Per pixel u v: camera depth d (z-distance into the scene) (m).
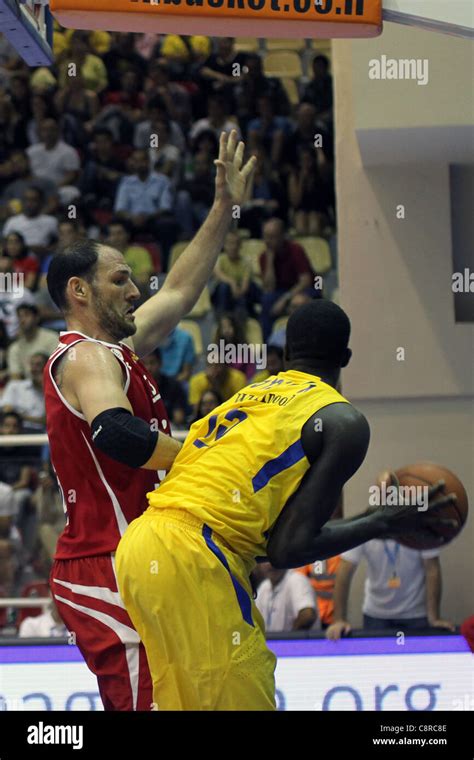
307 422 2.88
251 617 2.91
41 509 6.44
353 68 5.95
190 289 3.80
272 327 9.13
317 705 5.12
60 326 9.83
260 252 9.82
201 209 10.31
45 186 10.84
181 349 8.99
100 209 10.66
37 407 8.89
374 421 6.51
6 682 5.15
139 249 9.90
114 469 3.14
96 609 3.08
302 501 2.84
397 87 5.91
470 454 6.44
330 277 9.80
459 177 6.73
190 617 2.83
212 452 2.93
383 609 5.87
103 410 2.95
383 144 6.20
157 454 2.95
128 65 11.53
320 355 3.07
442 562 6.31
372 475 6.46
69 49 11.41
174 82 11.06
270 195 10.02
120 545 2.94
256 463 2.86
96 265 3.25
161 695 2.90
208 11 3.41
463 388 6.46
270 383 3.06
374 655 5.18
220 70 11.16
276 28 3.50
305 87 10.95
